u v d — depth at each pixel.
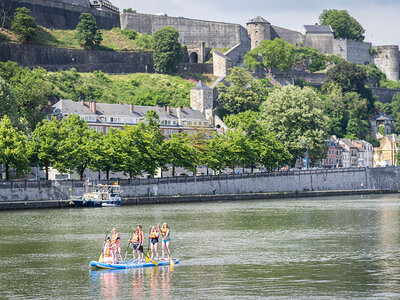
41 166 151.00
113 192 152.50
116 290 61.00
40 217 122.19
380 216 127.50
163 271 69.19
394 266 71.31
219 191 181.12
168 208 144.25
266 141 195.75
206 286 62.12
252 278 65.50
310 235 98.00
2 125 144.38
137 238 72.44
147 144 161.88
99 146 152.50
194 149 174.25
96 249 84.81
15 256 79.75
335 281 63.78
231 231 102.94
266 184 196.25
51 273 68.94
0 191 138.12
